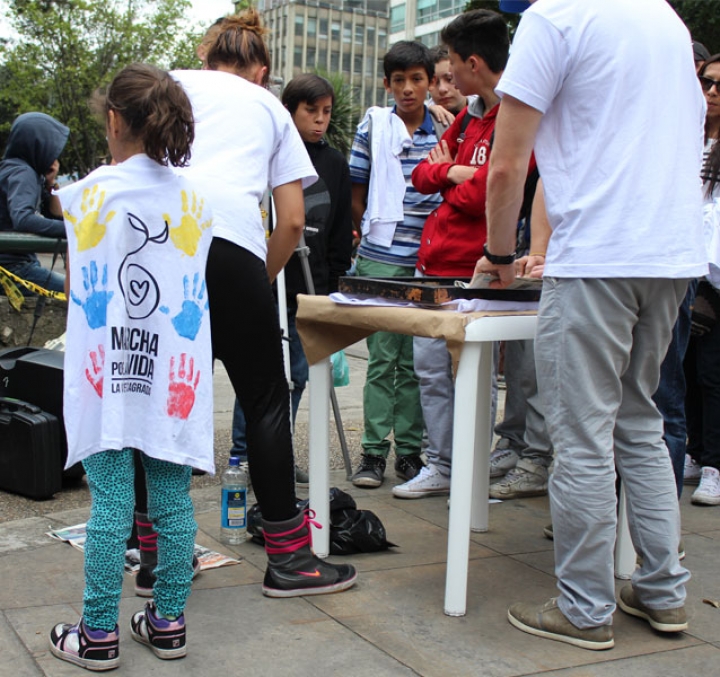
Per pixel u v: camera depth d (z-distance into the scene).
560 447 2.38
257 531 3.13
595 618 2.38
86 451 2.12
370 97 88.62
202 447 2.19
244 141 2.57
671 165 2.30
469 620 2.56
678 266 2.28
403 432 4.20
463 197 3.46
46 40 33.34
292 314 4.09
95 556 2.13
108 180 2.11
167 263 2.14
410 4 58.59
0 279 5.01
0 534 3.19
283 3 85.62
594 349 2.30
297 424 5.53
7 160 5.16
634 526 2.52
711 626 2.57
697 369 3.97
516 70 2.27
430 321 2.49
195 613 2.56
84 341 2.12
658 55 2.30
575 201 2.29
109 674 2.18
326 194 4.11
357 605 2.65
